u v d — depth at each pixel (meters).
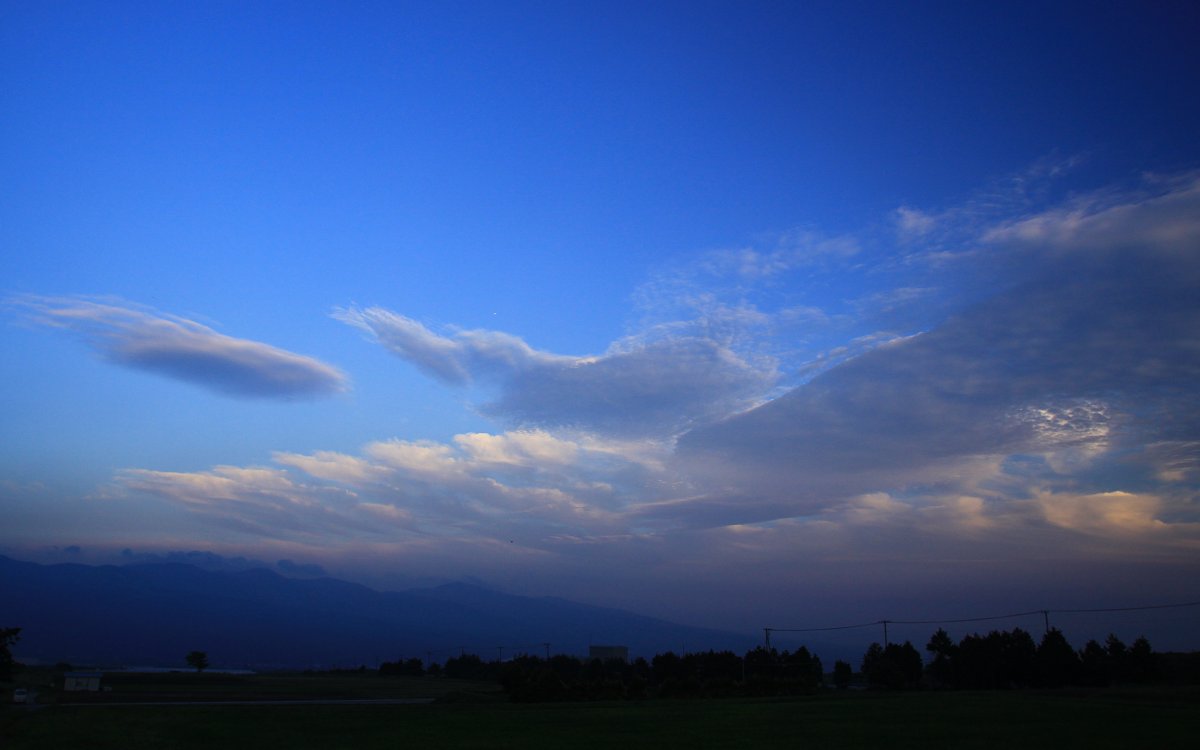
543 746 34.16
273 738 37.88
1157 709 48.91
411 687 101.25
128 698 71.50
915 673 90.19
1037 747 31.06
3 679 84.62
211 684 101.44
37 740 36.59
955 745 32.09
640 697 75.19
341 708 58.47
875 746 32.41
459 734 39.44
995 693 67.31
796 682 79.69
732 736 37.06
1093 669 77.81
